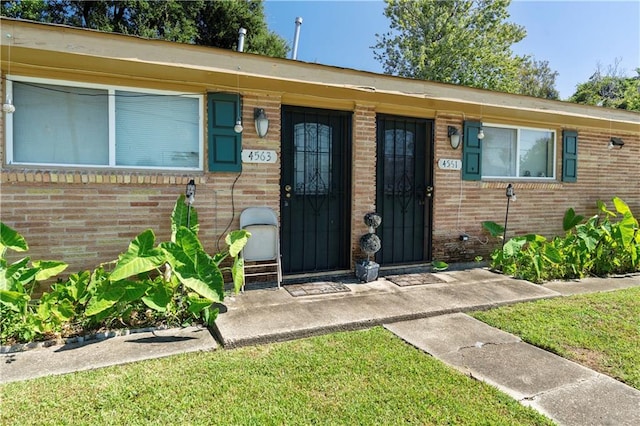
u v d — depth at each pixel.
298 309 4.14
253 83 4.82
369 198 5.68
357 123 5.57
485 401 2.52
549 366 3.03
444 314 4.21
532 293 4.91
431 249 6.26
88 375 2.74
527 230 6.90
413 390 2.63
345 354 3.18
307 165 5.54
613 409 2.45
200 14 17.67
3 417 2.23
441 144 6.17
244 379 2.74
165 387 2.60
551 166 7.22
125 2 16.45
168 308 3.81
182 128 4.72
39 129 4.14
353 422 2.27
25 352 3.12
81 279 3.75
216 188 4.82
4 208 3.94
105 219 4.34
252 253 4.90
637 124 7.70
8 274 3.47
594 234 6.08
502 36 21.30
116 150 4.43
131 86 4.43
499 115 6.48
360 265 5.41
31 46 4.03
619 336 3.61
